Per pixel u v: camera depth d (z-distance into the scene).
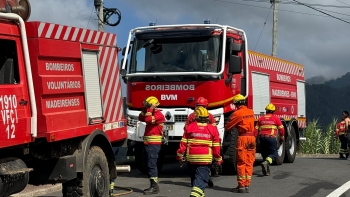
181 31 12.30
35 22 6.92
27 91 6.75
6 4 6.72
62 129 7.24
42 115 6.89
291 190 10.70
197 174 8.30
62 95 7.37
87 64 8.07
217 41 12.13
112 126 8.79
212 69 12.01
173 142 12.20
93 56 8.27
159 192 10.40
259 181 12.00
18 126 6.51
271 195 10.12
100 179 8.11
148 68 12.38
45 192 10.71
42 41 6.97
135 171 14.35
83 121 7.82
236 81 12.91
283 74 17.36
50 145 7.34
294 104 18.45
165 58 12.32
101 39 8.49
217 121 11.99
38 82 6.89
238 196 9.99
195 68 12.05
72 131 7.43
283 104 17.17
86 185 7.77
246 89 13.38
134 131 12.38
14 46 6.68
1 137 6.21
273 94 16.22
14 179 6.46
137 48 12.59
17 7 6.99
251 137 10.46
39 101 6.89
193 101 11.93
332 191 10.55
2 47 6.61
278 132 14.66
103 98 8.49
